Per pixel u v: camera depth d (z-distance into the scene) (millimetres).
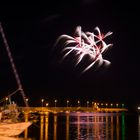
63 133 80938
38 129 88688
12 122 53719
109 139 69250
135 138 71875
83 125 109812
